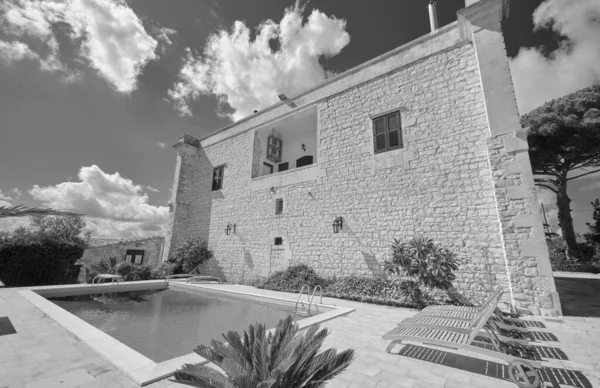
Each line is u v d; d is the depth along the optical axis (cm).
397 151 771
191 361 274
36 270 959
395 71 820
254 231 1103
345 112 913
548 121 1352
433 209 685
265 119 1204
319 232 892
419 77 769
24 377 239
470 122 666
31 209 304
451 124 693
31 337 353
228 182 1287
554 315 486
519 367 235
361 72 897
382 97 834
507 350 302
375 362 287
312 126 1324
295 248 942
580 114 1345
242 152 1270
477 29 658
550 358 296
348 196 849
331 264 842
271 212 1059
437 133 711
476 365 281
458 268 620
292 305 652
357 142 864
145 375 239
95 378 239
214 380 149
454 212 654
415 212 712
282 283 855
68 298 768
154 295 849
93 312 612
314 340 187
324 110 972
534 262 517
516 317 472
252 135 1250
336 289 736
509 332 382
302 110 1051
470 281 603
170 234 1375
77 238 1120
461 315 368
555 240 1748
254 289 867
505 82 606
